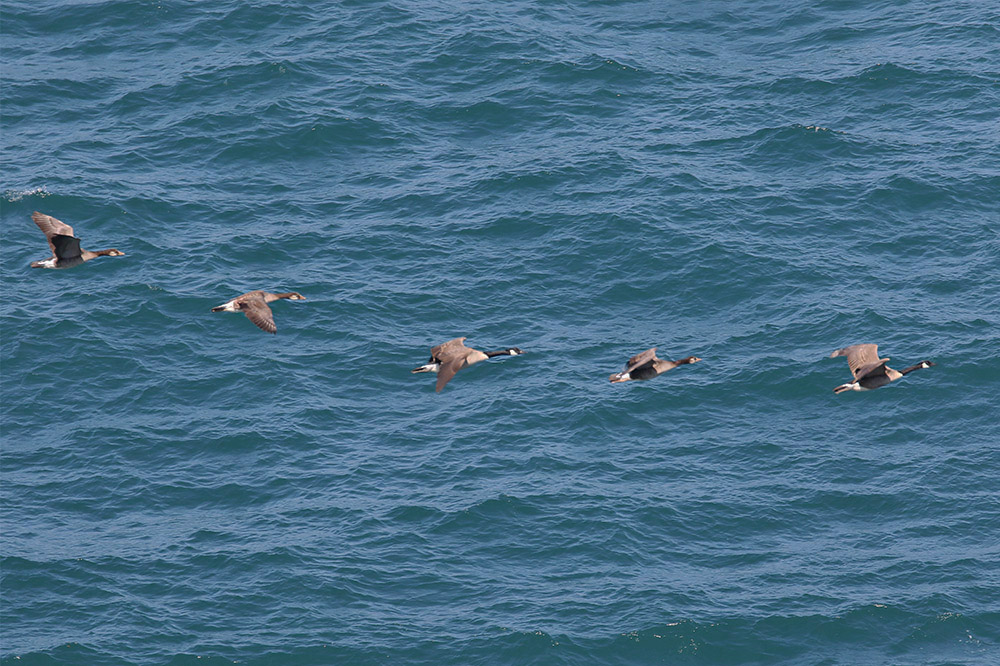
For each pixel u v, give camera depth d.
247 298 149.38
